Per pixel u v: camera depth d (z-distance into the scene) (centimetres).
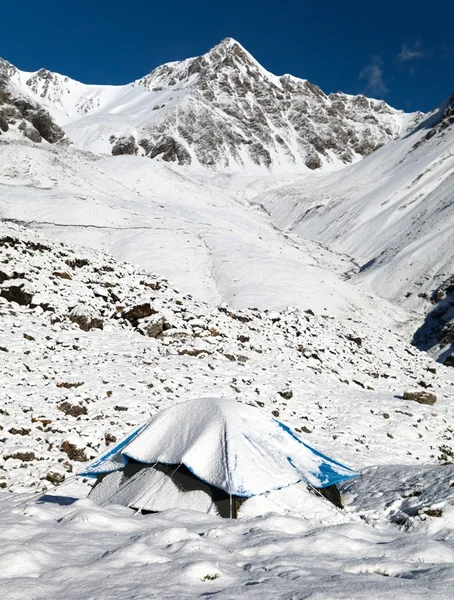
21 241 3409
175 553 567
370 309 7262
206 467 932
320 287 6888
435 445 2059
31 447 1404
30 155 13125
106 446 1482
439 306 7906
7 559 513
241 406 1088
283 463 1008
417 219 13588
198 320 3075
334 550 593
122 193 13200
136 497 936
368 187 19825
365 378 3033
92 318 2786
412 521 936
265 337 3253
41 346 2305
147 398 1905
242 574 519
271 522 721
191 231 9469
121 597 441
